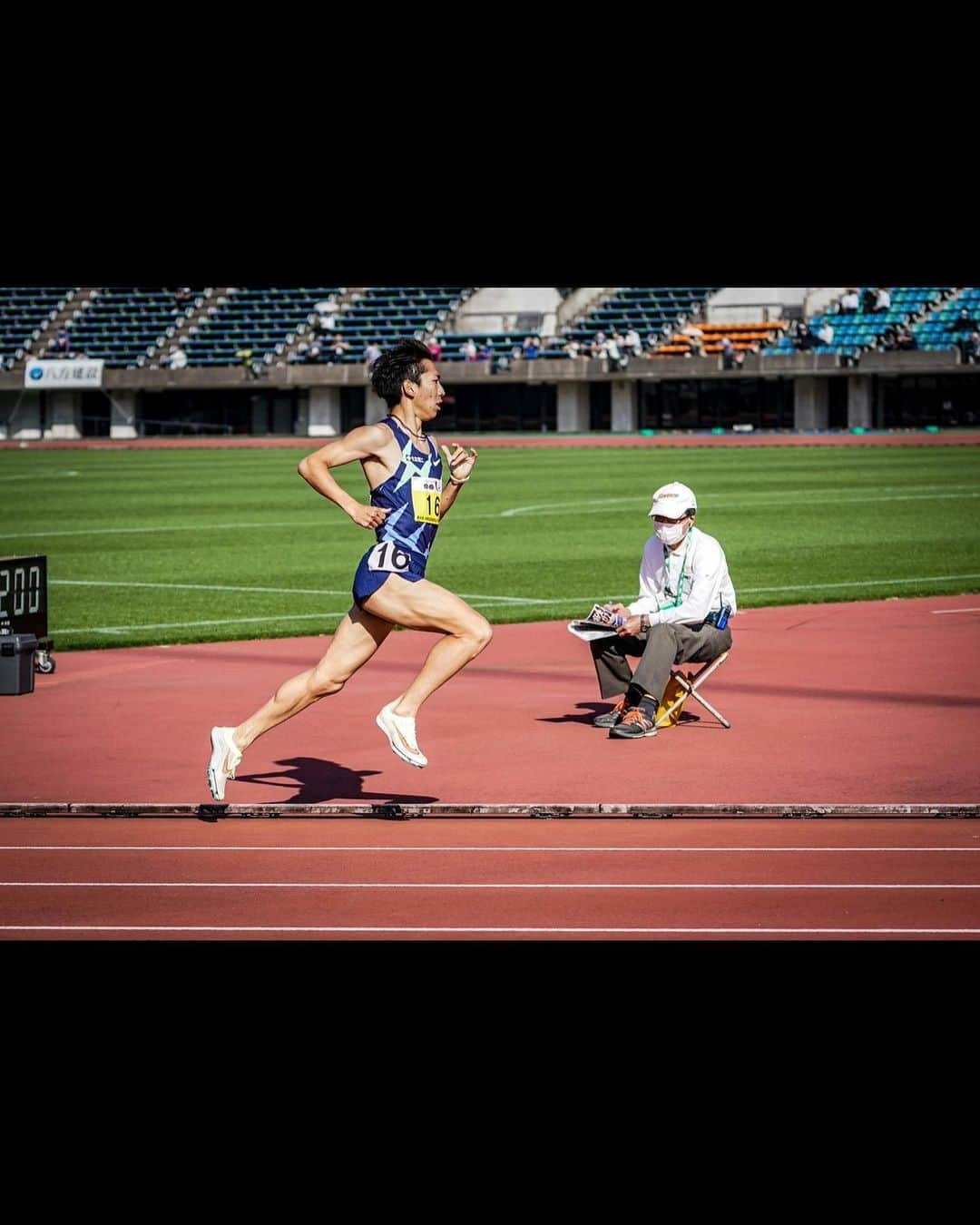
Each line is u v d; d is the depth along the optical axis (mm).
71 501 98125
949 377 167750
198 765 26000
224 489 108062
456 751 26875
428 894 18000
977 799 22875
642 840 20484
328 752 26984
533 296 191375
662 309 185375
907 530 71562
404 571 20672
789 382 174125
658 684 27594
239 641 41875
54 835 21141
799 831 20953
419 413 20672
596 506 88062
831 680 34125
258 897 17922
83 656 39250
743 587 51875
